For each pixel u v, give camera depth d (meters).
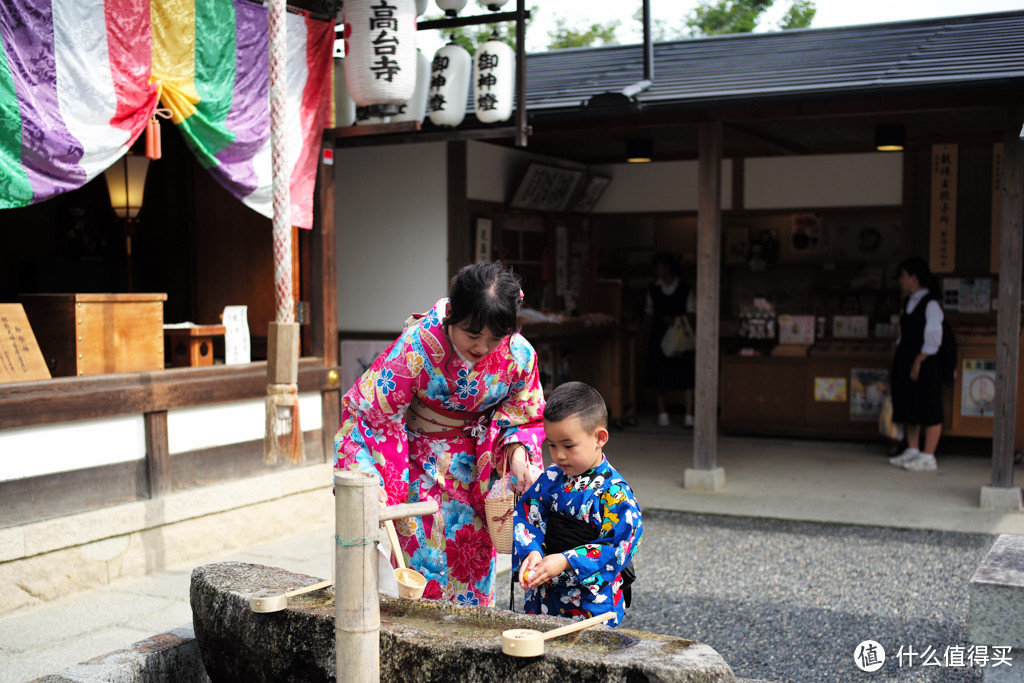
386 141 6.48
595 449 2.62
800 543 5.66
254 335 5.86
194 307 6.09
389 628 2.21
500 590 4.71
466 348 2.62
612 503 2.61
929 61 6.46
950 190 8.72
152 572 4.71
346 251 7.95
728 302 11.28
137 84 4.35
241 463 5.35
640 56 8.77
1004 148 6.07
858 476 7.48
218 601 2.46
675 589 4.82
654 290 10.05
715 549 5.55
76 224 6.29
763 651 3.95
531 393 2.87
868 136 8.52
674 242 11.71
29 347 4.27
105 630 3.87
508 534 2.93
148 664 2.45
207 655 2.51
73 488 4.37
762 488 7.05
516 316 2.50
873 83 5.87
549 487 2.75
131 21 4.29
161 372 4.79
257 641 2.38
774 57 7.73
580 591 2.62
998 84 5.54
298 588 2.45
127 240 5.49
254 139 5.05
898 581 4.90
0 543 3.97
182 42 4.58
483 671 2.04
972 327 8.55
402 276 7.74
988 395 8.30
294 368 4.47
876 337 9.53
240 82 4.95
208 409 5.13
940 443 9.04
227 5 4.82
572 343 9.69
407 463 2.91
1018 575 2.64
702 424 7.03
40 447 4.21
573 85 7.67
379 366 2.80
